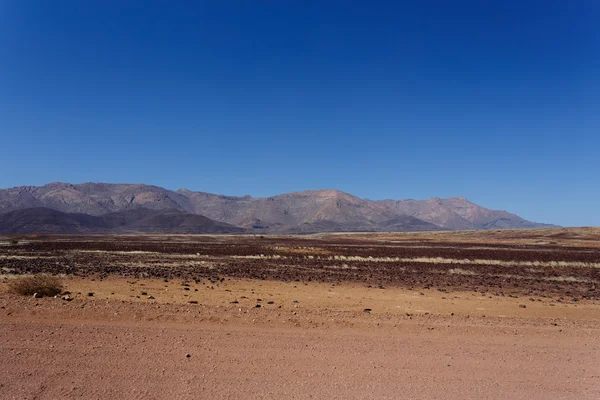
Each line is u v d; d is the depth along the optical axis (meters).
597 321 15.13
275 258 52.16
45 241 101.56
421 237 165.25
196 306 14.45
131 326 11.55
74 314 12.50
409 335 11.77
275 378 8.45
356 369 9.05
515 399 7.93
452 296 22.89
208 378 8.34
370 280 30.64
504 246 96.06
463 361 9.80
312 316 13.55
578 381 8.86
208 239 142.25
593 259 57.72
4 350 9.46
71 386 7.83
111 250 62.44
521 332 12.63
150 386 7.92
